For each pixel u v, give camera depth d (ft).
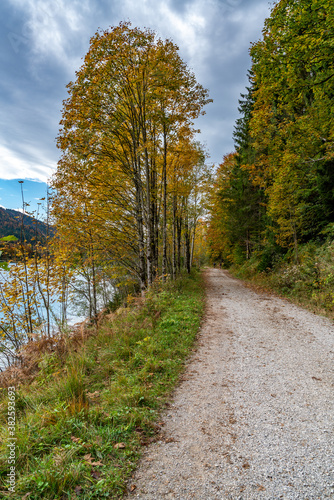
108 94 34.94
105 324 27.81
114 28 32.19
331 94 36.19
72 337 23.35
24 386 17.28
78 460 8.98
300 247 49.96
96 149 35.06
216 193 81.61
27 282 32.89
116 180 39.65
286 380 15.84
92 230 37.91
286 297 41.52
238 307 37.42
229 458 9.64
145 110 38.68
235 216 81.92
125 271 45.62
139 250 42.19
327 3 23.81
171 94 39.27
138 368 17.31
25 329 32.53
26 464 8.60
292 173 40.06
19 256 31.83
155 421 12.05
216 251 134.21
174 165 48.91
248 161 80.69
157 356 19.12
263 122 41.78
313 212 46.47
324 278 34.65
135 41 32.81
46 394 14.32
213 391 14.84
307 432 11.02
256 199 80.23
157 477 8.76
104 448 9.66
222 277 87.51
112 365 17.74
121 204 38.63
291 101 36.45
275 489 8.22
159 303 31.78
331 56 27.58
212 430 11.36
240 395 14.32
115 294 57.52
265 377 16.34
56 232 35.96
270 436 10.85
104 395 13.83
